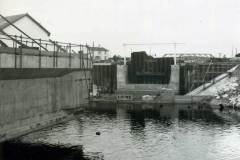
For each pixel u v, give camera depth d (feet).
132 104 223.10
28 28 137.49
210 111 188.44
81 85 118.21
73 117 113.09
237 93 211.00
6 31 125.39
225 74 234.38
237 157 99.50
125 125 147.64
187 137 124.57
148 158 98.53
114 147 110.22
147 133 131.34
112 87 272.92
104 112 186.39
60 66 96.73
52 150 104.94
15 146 108.47
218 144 114.32
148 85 263.08
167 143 115.85
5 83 79.00
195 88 245.04
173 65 253.85
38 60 85.35
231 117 166.91
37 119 92.99
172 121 157.38
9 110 81.00
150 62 265.75
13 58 75.56
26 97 87.66
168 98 225.76
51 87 99.81
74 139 120.26
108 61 318.65
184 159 97.71
